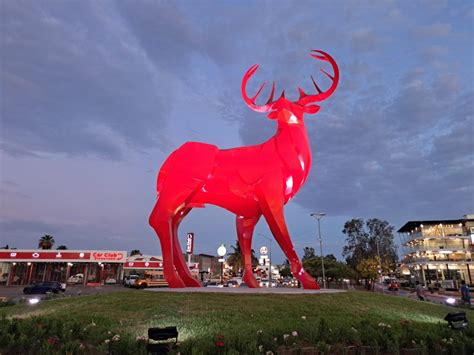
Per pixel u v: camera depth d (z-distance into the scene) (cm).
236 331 730
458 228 5684
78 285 4603
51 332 677
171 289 1225
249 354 565
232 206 1349
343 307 984
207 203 1373
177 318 855
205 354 570
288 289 1262
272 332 694
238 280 4303
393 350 648
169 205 1283
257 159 1293
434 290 4544
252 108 1402
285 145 1307
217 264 8862
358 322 816
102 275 5069
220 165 1304
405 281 6550
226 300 1005
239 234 1480
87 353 599
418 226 5997
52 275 4872
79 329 710
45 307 1130
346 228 6975
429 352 655
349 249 6862
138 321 843
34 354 595
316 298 1042
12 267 4703
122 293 1174
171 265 1279
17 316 1020
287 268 6700
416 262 6019
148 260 5288
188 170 1291
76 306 1061
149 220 1308
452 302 1788
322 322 743
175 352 566
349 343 674
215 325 788
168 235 1280
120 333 719
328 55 1386
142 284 3891
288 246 1250
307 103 1388
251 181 1263
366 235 6812
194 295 1062
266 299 1014
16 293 3112
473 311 1317
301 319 840
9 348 594
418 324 830
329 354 625
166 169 1381
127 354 580
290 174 1286
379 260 5250
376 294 1238
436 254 5688
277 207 1245
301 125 1360
